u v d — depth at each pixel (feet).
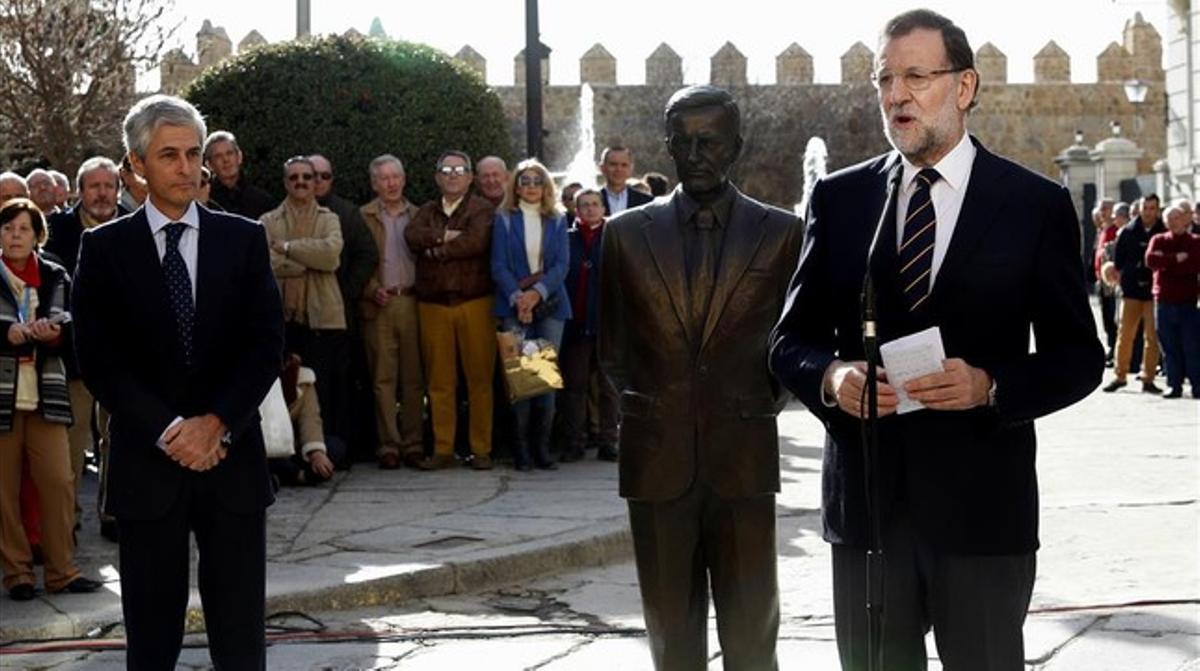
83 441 30.63
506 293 37.65
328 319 37.01
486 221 38.09
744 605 16.26
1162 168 102.94
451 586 27.58
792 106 145.18
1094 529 32.63
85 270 17.31
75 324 17.33
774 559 16.40
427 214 38.27
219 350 17.34
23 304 25.80
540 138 50.47
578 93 143.64
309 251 36.55
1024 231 13.69
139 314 17.16
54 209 35.55
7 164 80.02
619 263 16.34
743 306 16.05
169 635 17.33
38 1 77.00
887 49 13.79
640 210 16.46
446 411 38.88
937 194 13.92
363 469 39.11
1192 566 28.96
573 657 23.06
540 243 37.93
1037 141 153.17
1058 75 153.17
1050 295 13.69
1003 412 13.38
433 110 41.93
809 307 14.51
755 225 16.17
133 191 30.12
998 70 153.07
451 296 38.14
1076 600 26.32
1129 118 153.38
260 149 41.29
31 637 24.32
